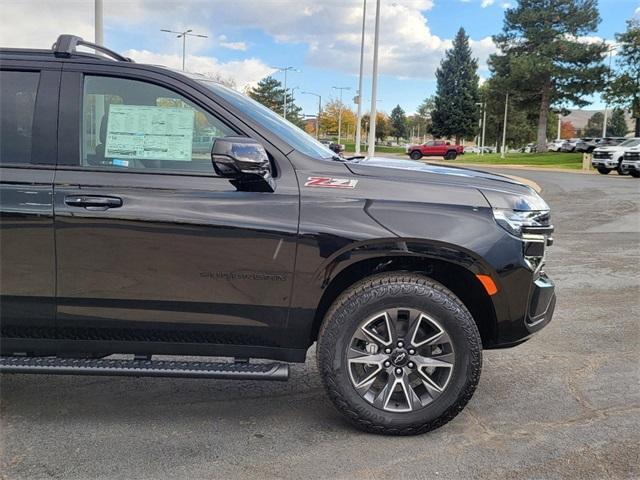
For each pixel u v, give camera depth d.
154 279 3.22
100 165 3.26
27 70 3.31
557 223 12.45
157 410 3.68
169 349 3.35
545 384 4.13
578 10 48.47
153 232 3.18
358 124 28.59
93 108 3.31
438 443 3.28
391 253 3.21
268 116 3.64
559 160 44.41
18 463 3.03
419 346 3.26
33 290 3.24
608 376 4.28
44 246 3.19
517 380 4.20
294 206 3.21
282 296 3.25
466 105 78.12
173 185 3.22
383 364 3.27
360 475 2.95
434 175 3.43
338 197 3.24
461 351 3.23
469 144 113.50
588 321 5.61
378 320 3.26
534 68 47.31
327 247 3.19
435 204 3.26
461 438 3.33
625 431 3.43
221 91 3.47
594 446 3.25
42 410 3.66
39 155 3.24
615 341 5.05
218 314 3.27
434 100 81.38
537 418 3.60
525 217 3.36
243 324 3.29
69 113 3.27
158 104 3.33
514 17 50.47
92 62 3.32
